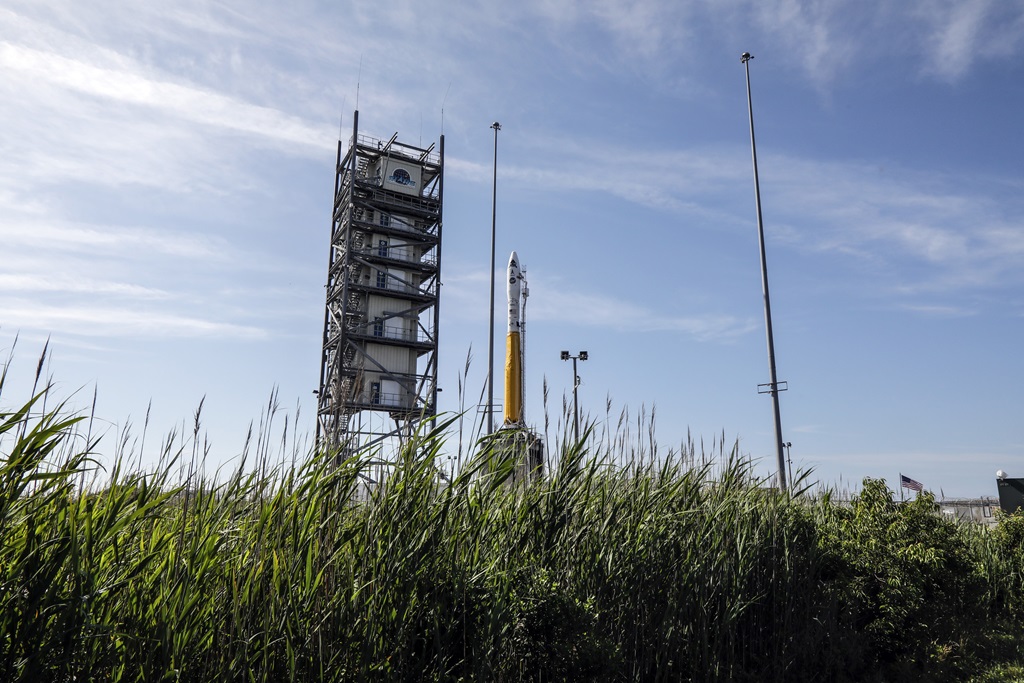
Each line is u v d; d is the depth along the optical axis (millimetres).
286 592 4082
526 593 5270
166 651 3490
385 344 45906
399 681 4477
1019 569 11750
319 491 4484
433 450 5020
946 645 8812
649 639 6328
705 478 8281
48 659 3299
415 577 4652
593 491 6781
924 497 9633
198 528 3879
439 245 49562
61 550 3379
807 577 8336
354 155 47781
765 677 7137
